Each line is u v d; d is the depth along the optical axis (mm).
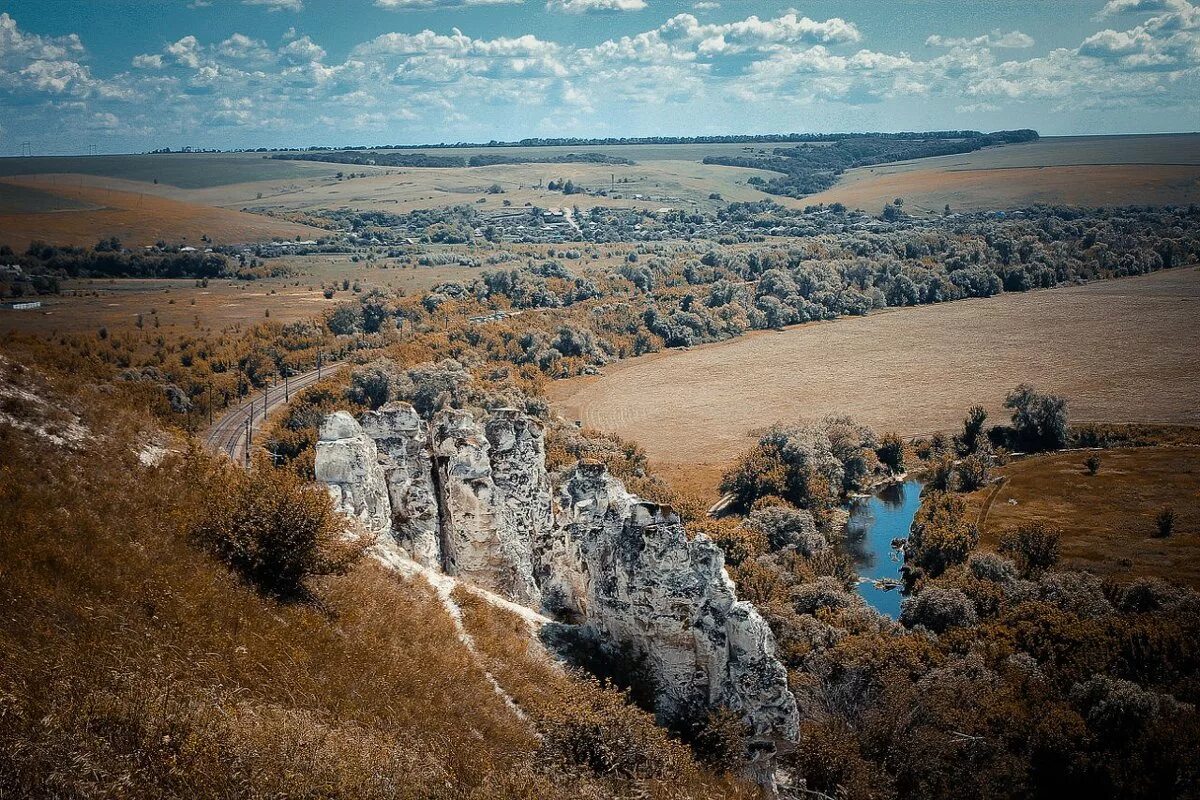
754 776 28484
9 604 18781
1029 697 58969
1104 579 88750
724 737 27703
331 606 25125
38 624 18703
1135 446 137500
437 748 22062
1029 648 70062
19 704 16656
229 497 25234
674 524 30281
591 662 30484
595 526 31828
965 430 142625
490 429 35500
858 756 39688
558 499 38031
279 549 24344
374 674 23547
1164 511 105625
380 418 34625
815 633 68438
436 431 35969
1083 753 50969
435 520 34906
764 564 89250
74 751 16281
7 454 22297
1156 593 82375
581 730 24172
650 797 22625
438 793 19531
